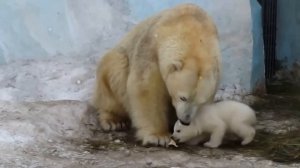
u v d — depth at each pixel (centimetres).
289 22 1573
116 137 1066
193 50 926
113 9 1359
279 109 1278
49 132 1041
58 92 1257
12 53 1327
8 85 1264
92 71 1307
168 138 997
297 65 1564
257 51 1384
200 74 905
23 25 1330
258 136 1068
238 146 1008
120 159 934
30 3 1329
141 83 996
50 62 1323
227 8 1341
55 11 1340
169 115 1049
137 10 1349
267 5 1552
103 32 1349
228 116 984
